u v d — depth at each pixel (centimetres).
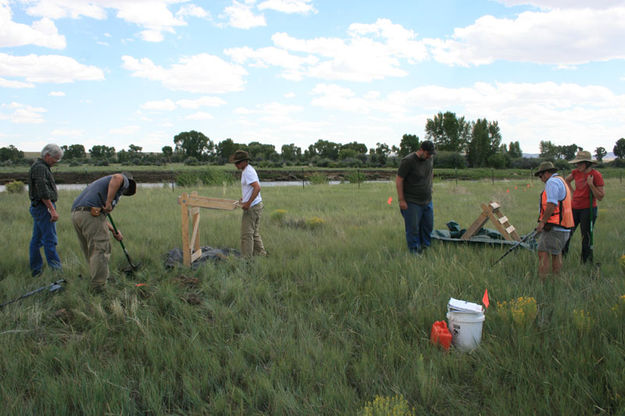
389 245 690
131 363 329
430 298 427
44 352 336
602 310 380
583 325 345
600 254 615
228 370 313
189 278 520
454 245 677
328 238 743
